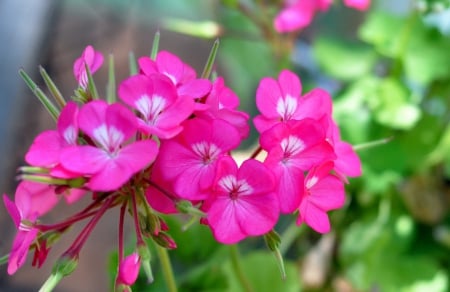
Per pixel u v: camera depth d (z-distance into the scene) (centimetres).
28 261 97
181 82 42
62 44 107
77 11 112
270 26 71
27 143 99
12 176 97
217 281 61
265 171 38
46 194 42
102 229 106
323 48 73
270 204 38
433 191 68
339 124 67
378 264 68
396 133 68
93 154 38
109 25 116
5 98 97
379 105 67
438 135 68
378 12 72
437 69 68
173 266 61
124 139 38
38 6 99
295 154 40
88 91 41
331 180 42
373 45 73
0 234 94
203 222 40
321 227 41
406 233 69
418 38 69
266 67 86
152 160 37
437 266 67
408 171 68
